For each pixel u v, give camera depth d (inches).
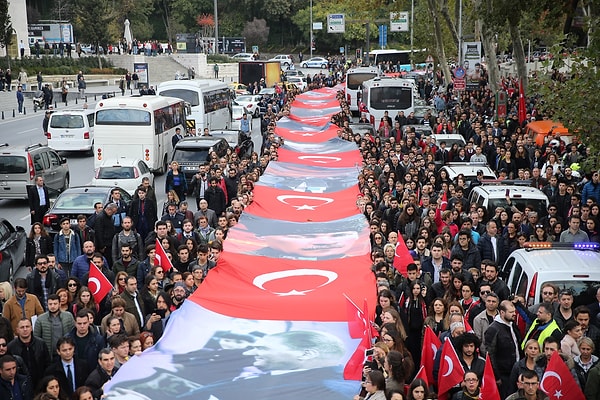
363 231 718.5
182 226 697.0
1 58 2893.7
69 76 3142.2
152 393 397.1
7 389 394.0
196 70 3848.4
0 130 1993.1
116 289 522.9
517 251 532.4
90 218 749.3
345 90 2327.8
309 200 861.2
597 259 502.3
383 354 382.0
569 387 369.7
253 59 4330.7
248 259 612.1
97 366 418.3
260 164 1025.5
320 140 1278.3
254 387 408.2
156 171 1412.4
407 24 3112.7
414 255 605.6
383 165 977.5
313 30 4820.4
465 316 474.0
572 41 820.6
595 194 778.8
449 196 822.5
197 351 447.5
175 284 520.7
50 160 1167.0
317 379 416.5
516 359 425.4
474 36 2023.9
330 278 582.2
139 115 1357.0
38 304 518.3
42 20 3850.9
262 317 501.0
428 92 2546.8
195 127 1684.3
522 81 1384.1
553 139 1063.6
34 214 895.1
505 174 934.4
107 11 3737.7
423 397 343.3
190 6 4857.3
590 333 434.3
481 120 1398.9
